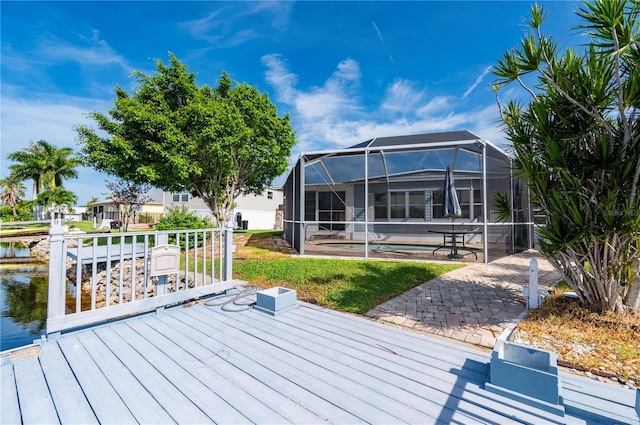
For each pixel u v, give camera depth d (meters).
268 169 10.51
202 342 2.58
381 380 2.01
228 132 8.19
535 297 3.62
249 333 2.79
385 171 10.60
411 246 10.24
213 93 9.62
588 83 2.88
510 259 7.29
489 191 9.64
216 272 6.24
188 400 1.77
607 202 2.86
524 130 3.47
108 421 1.58
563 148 3.11
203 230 3.90
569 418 1.64
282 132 10.38
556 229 3.10
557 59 3.29
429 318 3.52
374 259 7.08
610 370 2.25
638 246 2.75
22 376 2.00
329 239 12.46
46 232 17.56
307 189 13.24
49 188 27.03
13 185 31.44
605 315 3.02
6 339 4.59
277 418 1.62
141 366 2.16
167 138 7.44
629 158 2.77
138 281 6.96
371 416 1.64
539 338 2.79
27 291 7.38
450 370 2.14
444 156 9.34
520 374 1.82
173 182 8.52
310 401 1.77
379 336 2.74
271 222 23.64
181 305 3.60
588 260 3.13
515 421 1.62
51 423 1.56
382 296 4.41
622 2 2.53
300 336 2.73
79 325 2.73
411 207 11.40
